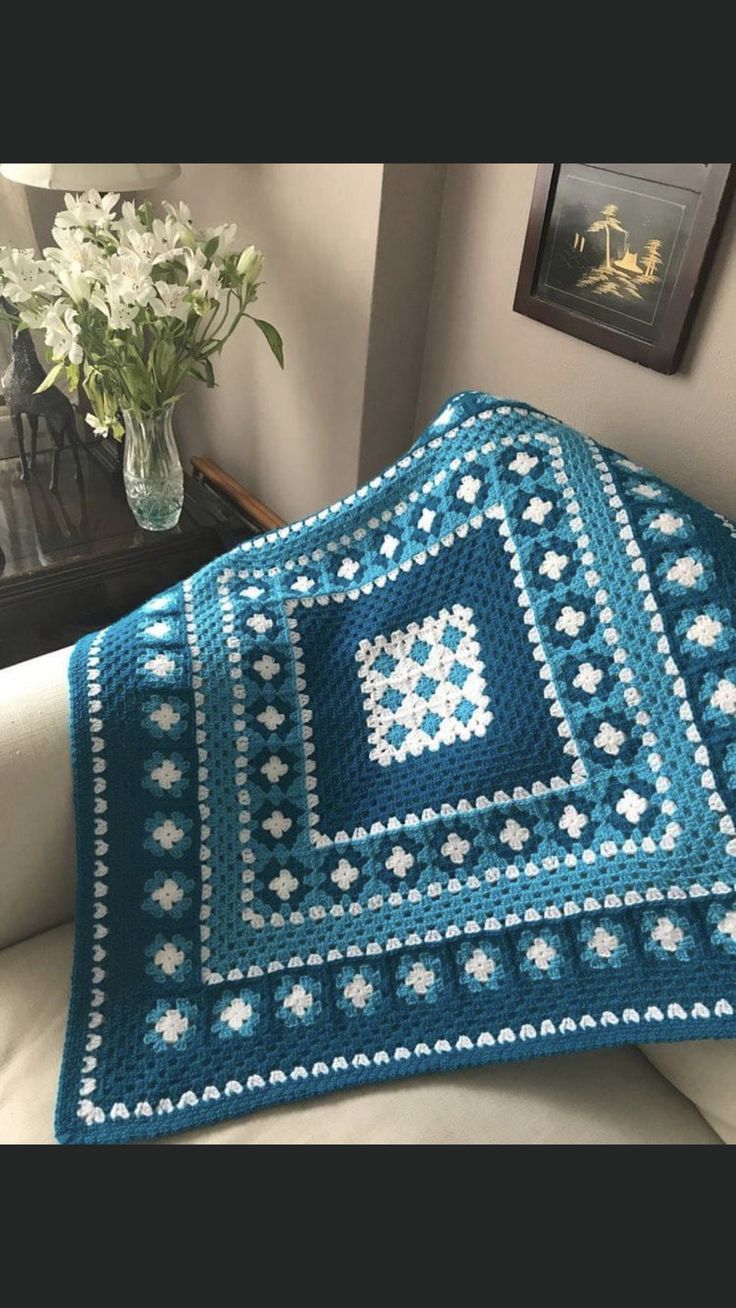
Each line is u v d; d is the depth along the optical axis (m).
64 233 1.10
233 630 0.92
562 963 0.75
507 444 0.89
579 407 1.07
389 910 0.82
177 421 1.80
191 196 1.45
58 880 0.86
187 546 1.35
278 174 1.24
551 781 0.80
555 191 0.97
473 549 0.89
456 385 1.26
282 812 0.86
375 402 1.29
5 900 0.83
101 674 0.86
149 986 0.79
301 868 0.84
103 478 1.45
